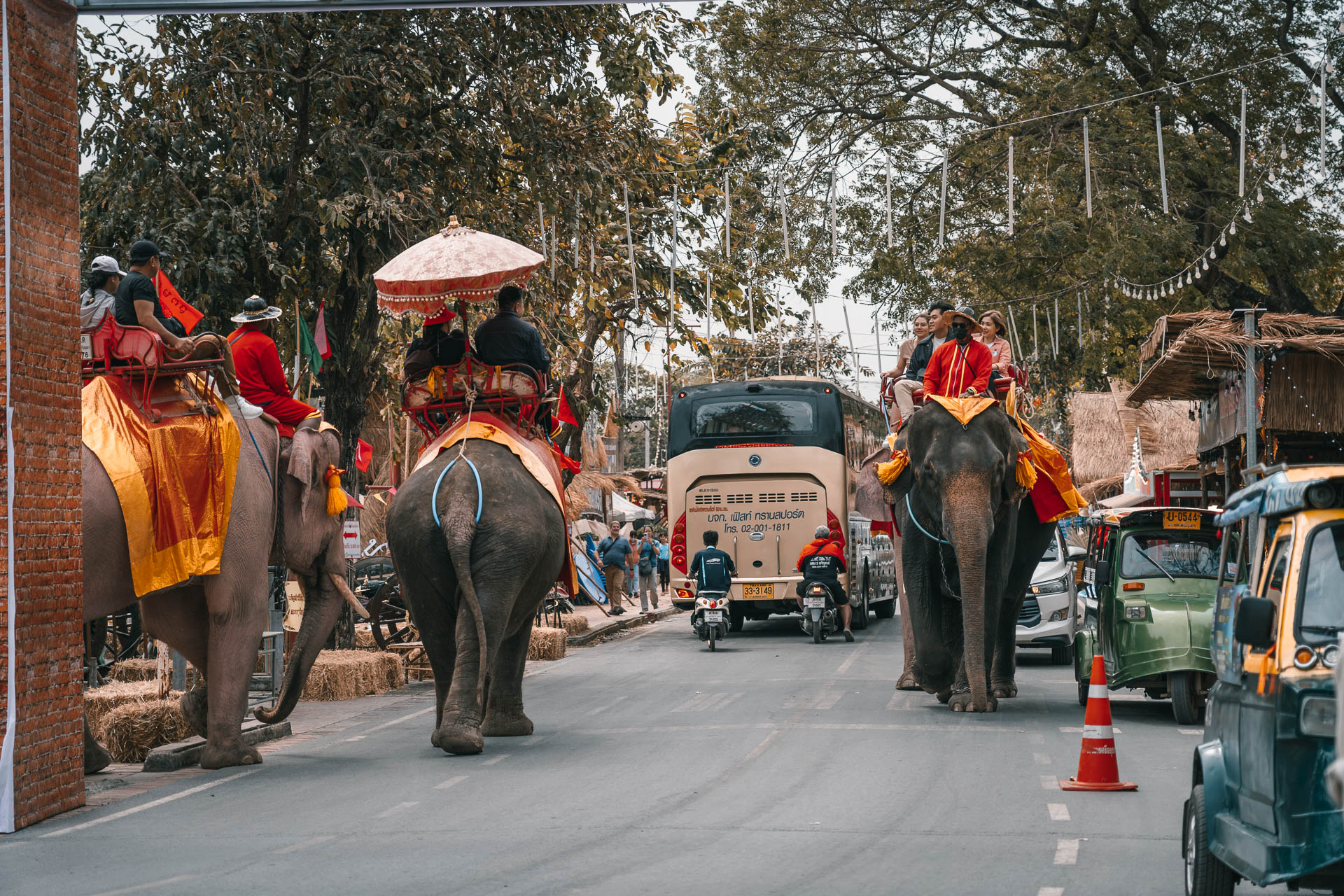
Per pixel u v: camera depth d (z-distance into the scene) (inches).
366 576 1082.1
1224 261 969.5
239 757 441.1
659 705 590.2
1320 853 193.6
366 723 559.2
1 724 343.6
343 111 707.4
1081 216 920.9
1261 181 692.1
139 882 278.2
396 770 419.2
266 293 730.2
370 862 290.8
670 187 790.5
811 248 807.1
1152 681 508.7
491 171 761.0
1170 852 291.3
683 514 1055.0
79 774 374.0
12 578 346.9
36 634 356.8
